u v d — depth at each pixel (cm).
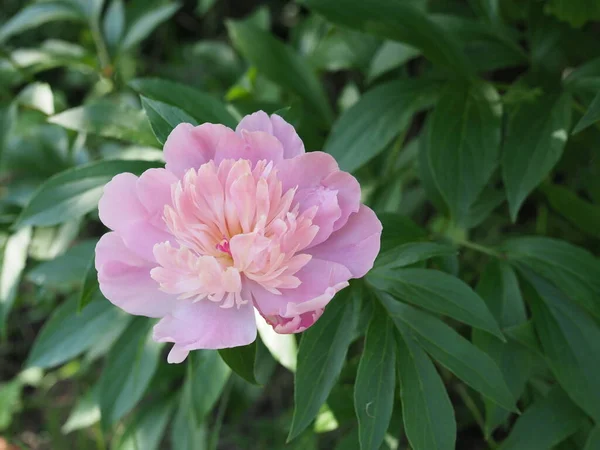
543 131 59
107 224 48
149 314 48
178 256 46
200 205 47
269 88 81
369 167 73
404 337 52
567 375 55
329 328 52
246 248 46
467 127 59
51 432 89
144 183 48
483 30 68
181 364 72
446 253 54
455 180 58
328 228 48
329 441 80
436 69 70
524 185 58
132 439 70
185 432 68
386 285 53
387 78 77
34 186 73
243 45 74
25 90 68
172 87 58
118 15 79
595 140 67
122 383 63
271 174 47
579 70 63
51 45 79
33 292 95
